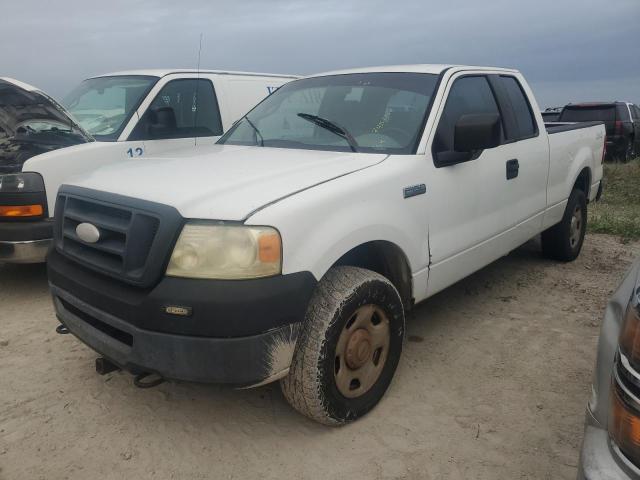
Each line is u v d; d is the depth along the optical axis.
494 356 3.89
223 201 2.63
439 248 3.61
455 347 4.02
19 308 4.72
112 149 5.35
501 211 4.29
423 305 4.79
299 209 2.69
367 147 3.62
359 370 3.07
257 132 4.18
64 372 3.65
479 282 5.37
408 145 3.55
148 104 5.84
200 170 3.14
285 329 2.60
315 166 3.20
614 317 1.97
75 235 3.01
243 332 2.50
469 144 3.44
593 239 7.20
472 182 3.88
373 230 3.02
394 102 3.85
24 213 4.64
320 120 3.91
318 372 2.77
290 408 3.26
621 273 5.70
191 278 2.53
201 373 2.54
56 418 3.15
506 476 2.71
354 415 3.05
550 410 3.24
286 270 2.60
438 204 3.56
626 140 15.65
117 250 2.71
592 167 6.05
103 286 2.80
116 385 3.49
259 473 2.73
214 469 2.76
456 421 3.13
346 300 2.82
